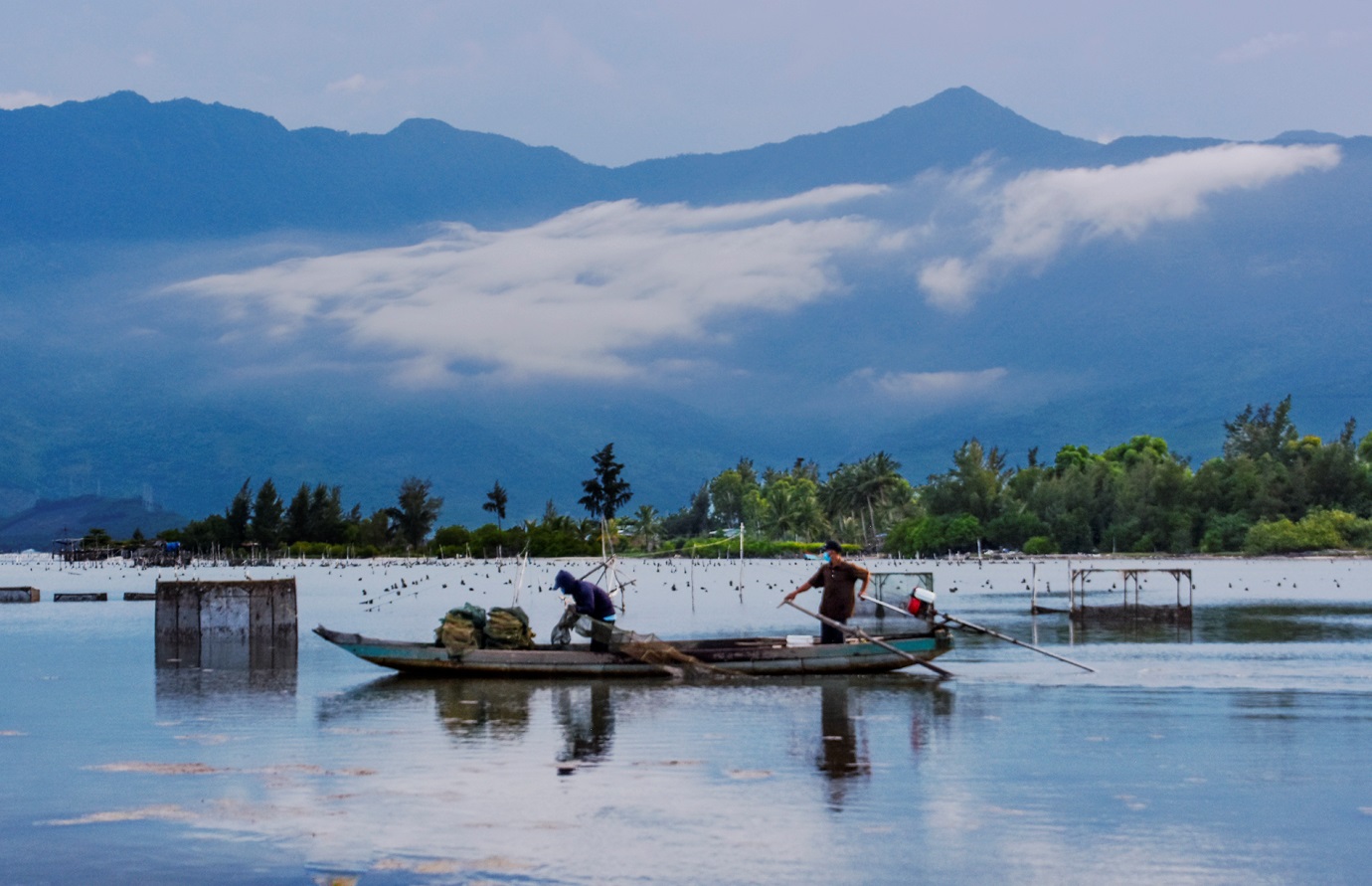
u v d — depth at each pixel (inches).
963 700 1101.1
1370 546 6333.7
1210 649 1550.2
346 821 699.4
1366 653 1489.9
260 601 1584.6
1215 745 886.4
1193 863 617.3
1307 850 636.7
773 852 636.7
